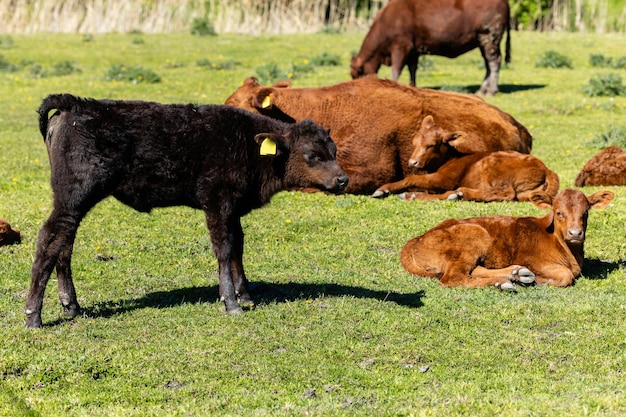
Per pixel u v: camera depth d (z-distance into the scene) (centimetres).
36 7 4472
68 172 1007
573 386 876
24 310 1095
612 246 1383
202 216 1590
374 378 907
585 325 1047
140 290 1206
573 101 2712
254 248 1399
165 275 1273
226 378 910
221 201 1062
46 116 1040
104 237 1454
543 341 1005
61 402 857
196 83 3105
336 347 987
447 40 2770
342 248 1395
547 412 791
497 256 1217
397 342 1004
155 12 4531
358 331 1034
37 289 1025
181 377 911
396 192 1702
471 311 1100
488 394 859
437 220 1512
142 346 984
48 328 1032
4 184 1831
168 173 1042
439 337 1018
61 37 4184
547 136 2270
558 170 1920
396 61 2789
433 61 3509
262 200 1103
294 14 4528
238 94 1770
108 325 1048
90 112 1011
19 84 3117
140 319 1070
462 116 1706
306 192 1744
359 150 1706
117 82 3133
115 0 4497
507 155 1623
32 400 858
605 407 804
